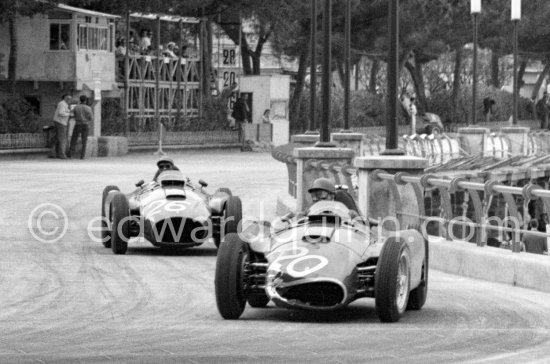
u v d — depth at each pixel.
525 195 38.03
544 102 197.75
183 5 126.06
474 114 101.44
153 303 33.25
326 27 58.09
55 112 106.88
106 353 24.97
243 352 25.20
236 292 30.00
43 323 29.48
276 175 93.25
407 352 25.30
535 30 177.00
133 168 95.62
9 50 113.12
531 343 26.62
